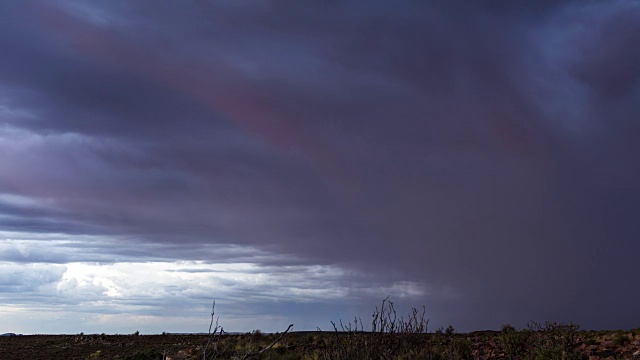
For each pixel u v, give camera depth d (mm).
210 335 6652
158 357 25312
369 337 12180
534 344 14445
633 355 12930
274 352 18375
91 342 42469
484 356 14398
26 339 48125
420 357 11977
